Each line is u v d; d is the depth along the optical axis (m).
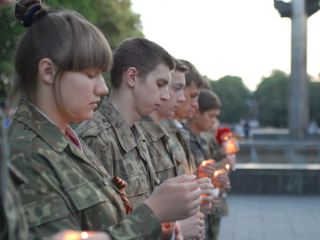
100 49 1.63
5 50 10.86
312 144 20.34
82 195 1.53
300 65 23.91
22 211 1.20
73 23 1.62
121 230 1.49
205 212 2.31
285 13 23.92
